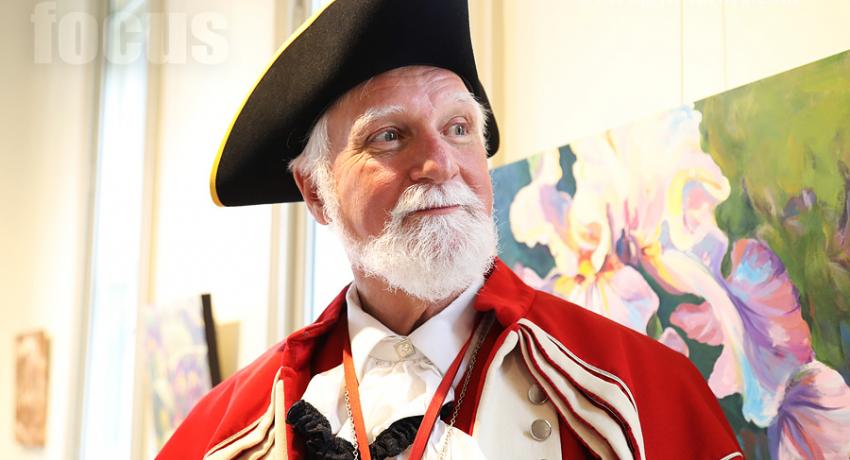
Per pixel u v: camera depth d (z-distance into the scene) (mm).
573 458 1350
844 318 1436
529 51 2240
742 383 1605
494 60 2336
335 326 1645
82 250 4973
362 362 1517
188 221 3979
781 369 1535
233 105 3623
